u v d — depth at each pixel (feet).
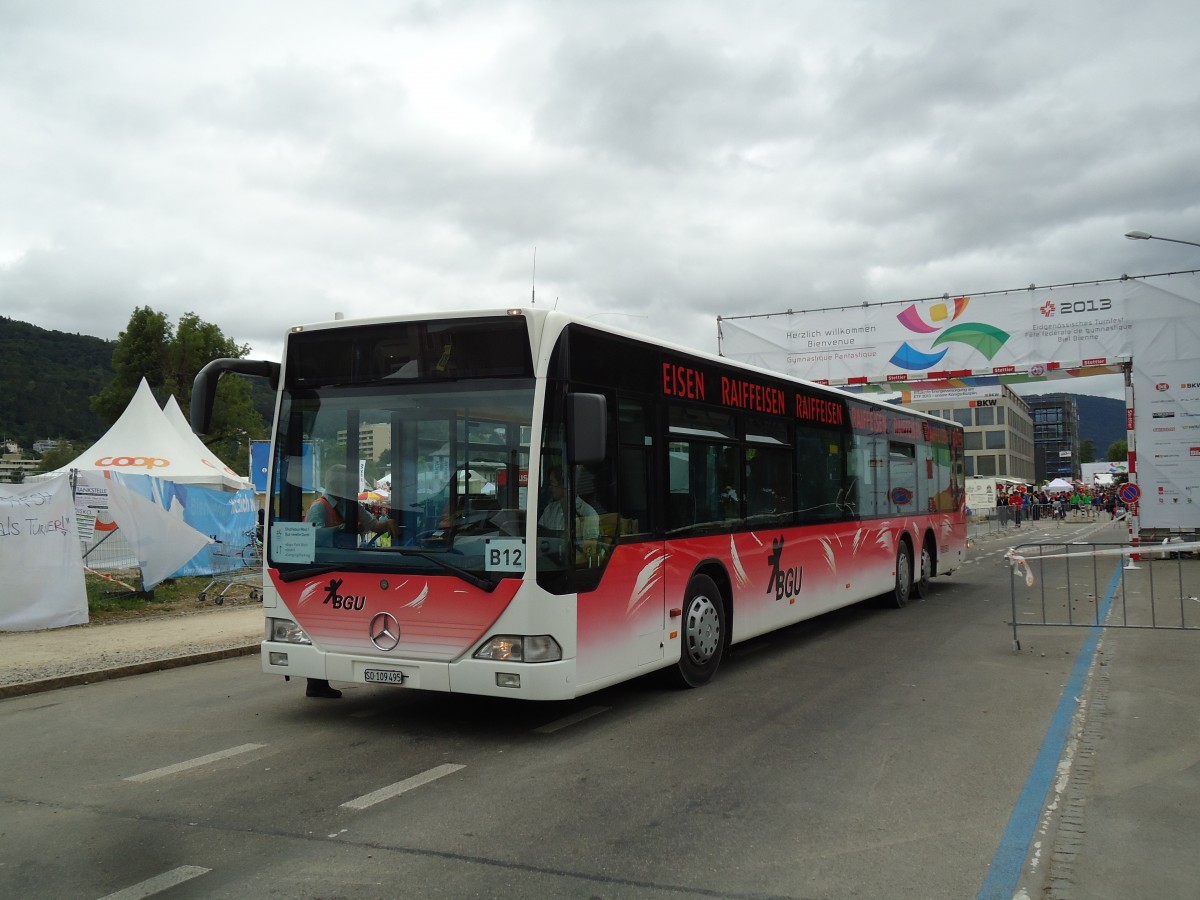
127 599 47.62
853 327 81.87
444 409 22.18
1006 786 18.34
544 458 21.33
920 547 50.37
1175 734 21.99
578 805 17.30
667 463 26.37
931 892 13.38
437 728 23.35
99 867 14.38
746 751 21.03
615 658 23.36
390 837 15.62
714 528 28.86
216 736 22.82
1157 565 71.82
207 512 57.47
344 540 22.86
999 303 77.30
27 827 16.24
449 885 13.62
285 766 20.03
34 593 40.01
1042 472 504.43
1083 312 75.05
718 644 29.01
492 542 21.26
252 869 14.26
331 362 23.58
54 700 27.84
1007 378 78.54
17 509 39.73
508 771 19.52
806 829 15.98
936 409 251.19
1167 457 73.26
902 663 32.04
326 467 23.31
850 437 40.98
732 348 85.66
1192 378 72.33
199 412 22.88
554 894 13.30
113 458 72.54
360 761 20.38
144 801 17.67
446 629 21.49
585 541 22.36
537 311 21.74
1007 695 26.66
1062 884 13.64
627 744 21.68
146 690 29.17
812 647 35.50
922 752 20.85
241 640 37.32
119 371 177.17
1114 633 37.96
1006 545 106.42
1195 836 15.49
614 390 24.02
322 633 22.88
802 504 35.63
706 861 14.56
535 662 20.81
